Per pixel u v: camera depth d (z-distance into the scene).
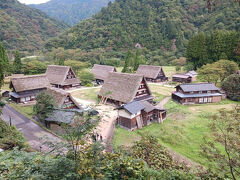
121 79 28.45
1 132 14.06
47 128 19.66
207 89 30.88
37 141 16.25
